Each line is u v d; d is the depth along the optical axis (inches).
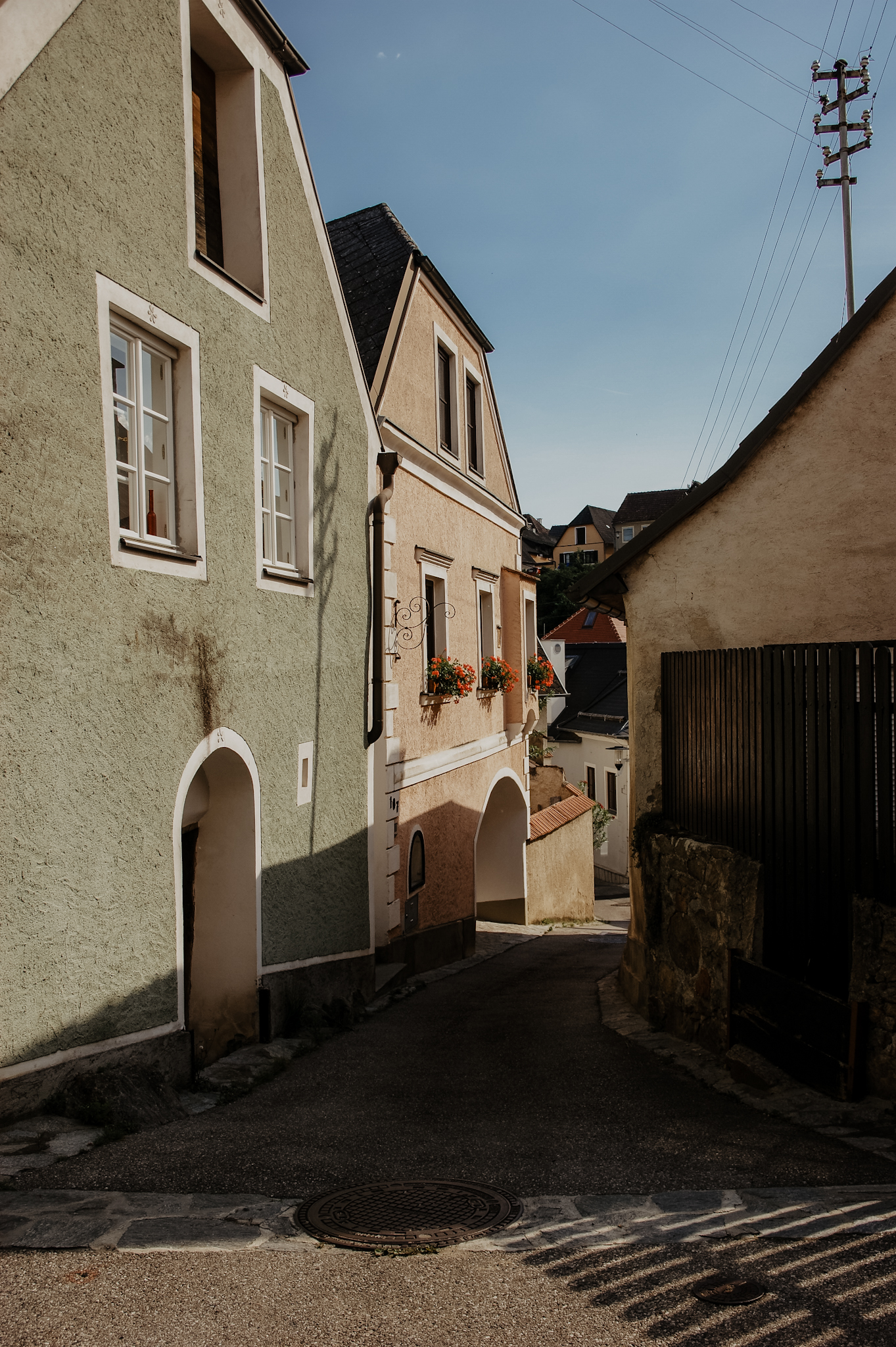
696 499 362.9
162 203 262.8
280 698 335.6
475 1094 257.8
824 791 248.8
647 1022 351.9
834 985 245.8
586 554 3211.1
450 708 576.1
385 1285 136.3
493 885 775.1
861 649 234.1
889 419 342.0
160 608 257.9
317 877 367.9
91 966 226.4
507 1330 123.6
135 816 244.7
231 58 317.1
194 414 278.1
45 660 211.6
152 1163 189.3
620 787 1338.6
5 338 200.7
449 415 596.4
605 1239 151.2
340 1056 312.8
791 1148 198.1
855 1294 131.0
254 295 319.0
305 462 362.3
